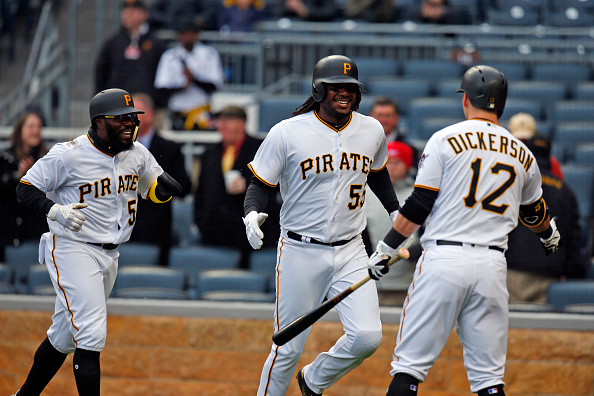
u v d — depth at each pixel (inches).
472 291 539.5
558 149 1114.1
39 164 593.0
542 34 1406.3
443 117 1218.6
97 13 1360.7
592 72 1350.9
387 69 1364.4
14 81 1381.6
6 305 847.1
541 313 794.2
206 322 827.4
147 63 1197.7
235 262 905.5
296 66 1378.0
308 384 614.5
